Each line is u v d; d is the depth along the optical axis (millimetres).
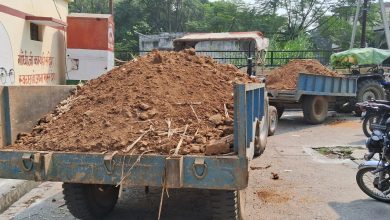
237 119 3246
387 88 13227
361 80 12992
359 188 5797
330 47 38250
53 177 3574
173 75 4742
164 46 30281
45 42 10500
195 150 3469
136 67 4914
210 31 39281
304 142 8977
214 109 4301
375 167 5195
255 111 4258
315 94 10961
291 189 5762
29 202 5340
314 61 12719
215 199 3635
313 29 38906
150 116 4051
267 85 11688
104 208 4727
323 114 11594
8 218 4801
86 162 3502
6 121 4160
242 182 3215
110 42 11484
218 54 15031
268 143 8844
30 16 9359
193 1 44094
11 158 3664
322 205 5145
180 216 4793
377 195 5289
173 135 3742
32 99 4570
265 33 37094
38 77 10078
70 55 11164
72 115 4410
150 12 41406
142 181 3383
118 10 40281
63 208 5094
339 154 7879
